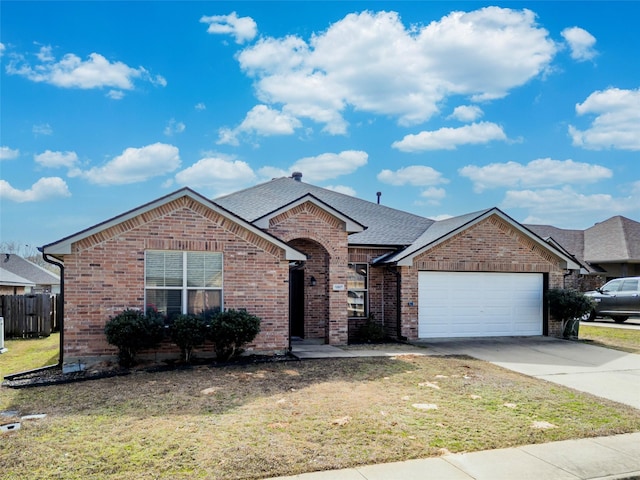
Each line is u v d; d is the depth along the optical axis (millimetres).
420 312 16609
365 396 8609
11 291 29797
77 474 5238
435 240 16453
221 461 5594
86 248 11633
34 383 9883
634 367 11789
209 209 12586
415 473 5344
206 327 11828
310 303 16953
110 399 8469
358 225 15977
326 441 6266
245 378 10125
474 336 17016
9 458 5688
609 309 23000
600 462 5734
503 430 6816
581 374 10938
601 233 31672
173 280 12352
